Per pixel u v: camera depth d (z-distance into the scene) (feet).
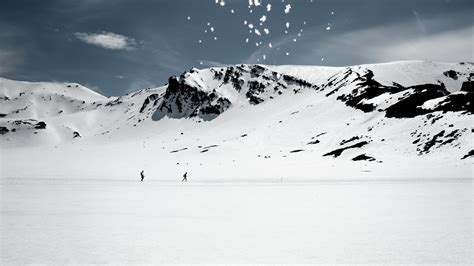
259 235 51.75
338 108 537.24
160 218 67.36
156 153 550.36
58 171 320.70
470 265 36.81
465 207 76.69
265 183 176.14
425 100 395.14
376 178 196.03
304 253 41.88
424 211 71.72
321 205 85.46
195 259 39.70
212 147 501.56
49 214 71.97
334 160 321.93
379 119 412.16
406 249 42.75
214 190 136.67
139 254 41.70
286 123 557.33
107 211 77.10
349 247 44.21
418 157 275.80
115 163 429.79
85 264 37.96
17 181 193.77
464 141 271.90
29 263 38.19
